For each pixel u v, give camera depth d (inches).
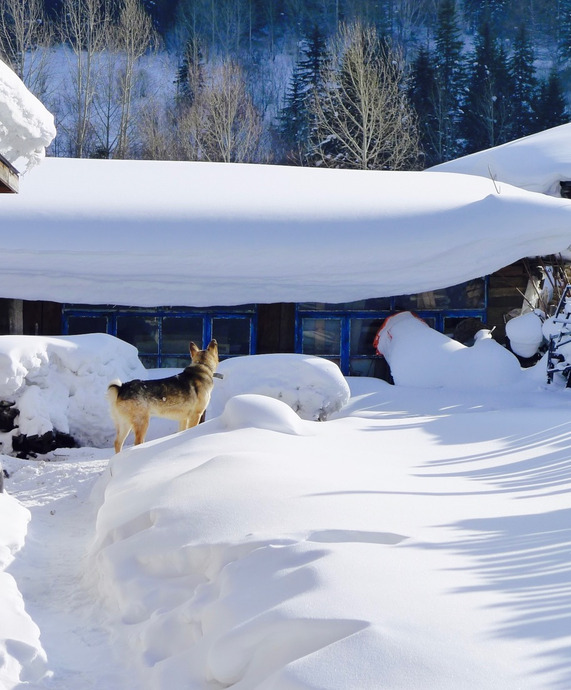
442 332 721.0
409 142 1955.0
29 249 645.9
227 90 2149.4
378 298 706.8
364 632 157.4
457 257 673.0
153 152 2081.7
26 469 437.4
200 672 182.5
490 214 676.7
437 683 139.4
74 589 263.6
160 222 669.9
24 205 677.9
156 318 701.3
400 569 191.6
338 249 665.6
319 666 149.6
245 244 661.9
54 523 353.1
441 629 157.8
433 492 280.7
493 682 138.2
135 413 454.3
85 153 2160.4
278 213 690.2
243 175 848.3
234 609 189.6
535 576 187.6
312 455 341.4
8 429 481.7
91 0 2239.2
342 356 709.9
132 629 217.3
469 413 514.9
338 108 1959.9
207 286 678.5
